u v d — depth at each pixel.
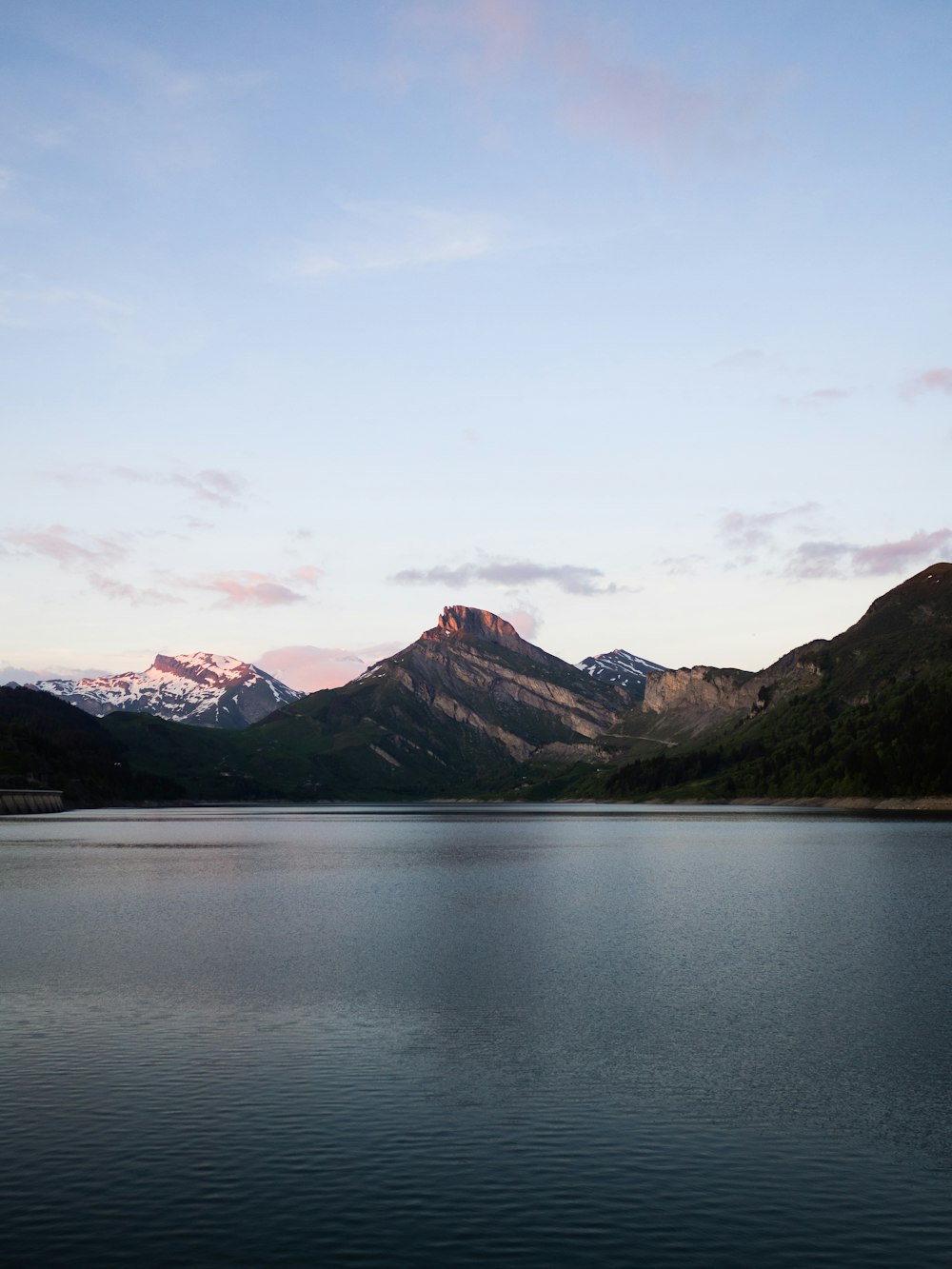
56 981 53.53
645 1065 38.38
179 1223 25.89
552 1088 35.78
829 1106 34.06
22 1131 31.73
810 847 149.12
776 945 64.12
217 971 56.44
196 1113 33.28
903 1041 41.44
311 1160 29.64
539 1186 28.03
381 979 54.25
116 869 126.69
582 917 78.56
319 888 102.25
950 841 158.38
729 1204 27.03
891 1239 25.19
